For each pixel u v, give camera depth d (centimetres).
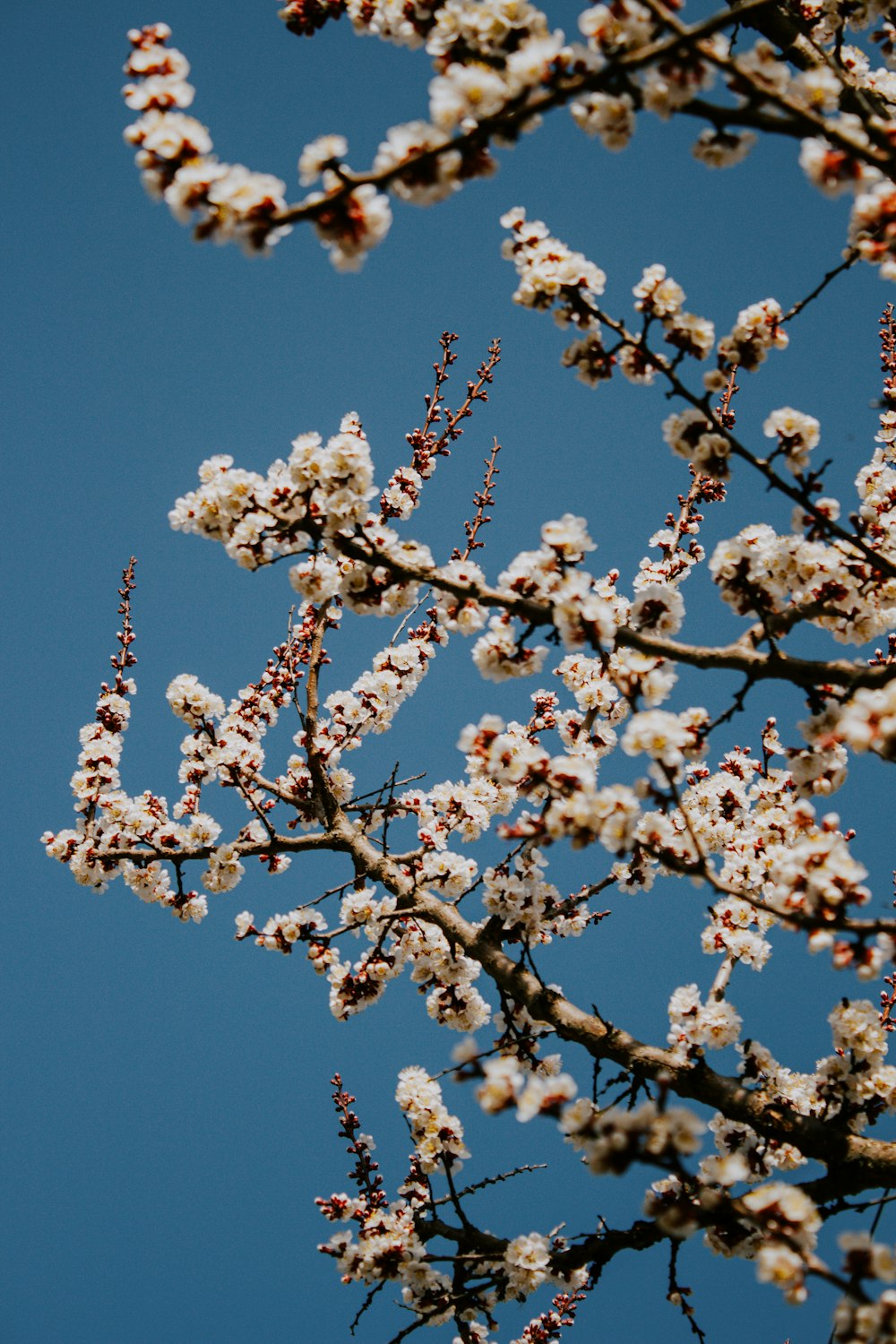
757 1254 416
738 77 321
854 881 332
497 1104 309
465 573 443
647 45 325
